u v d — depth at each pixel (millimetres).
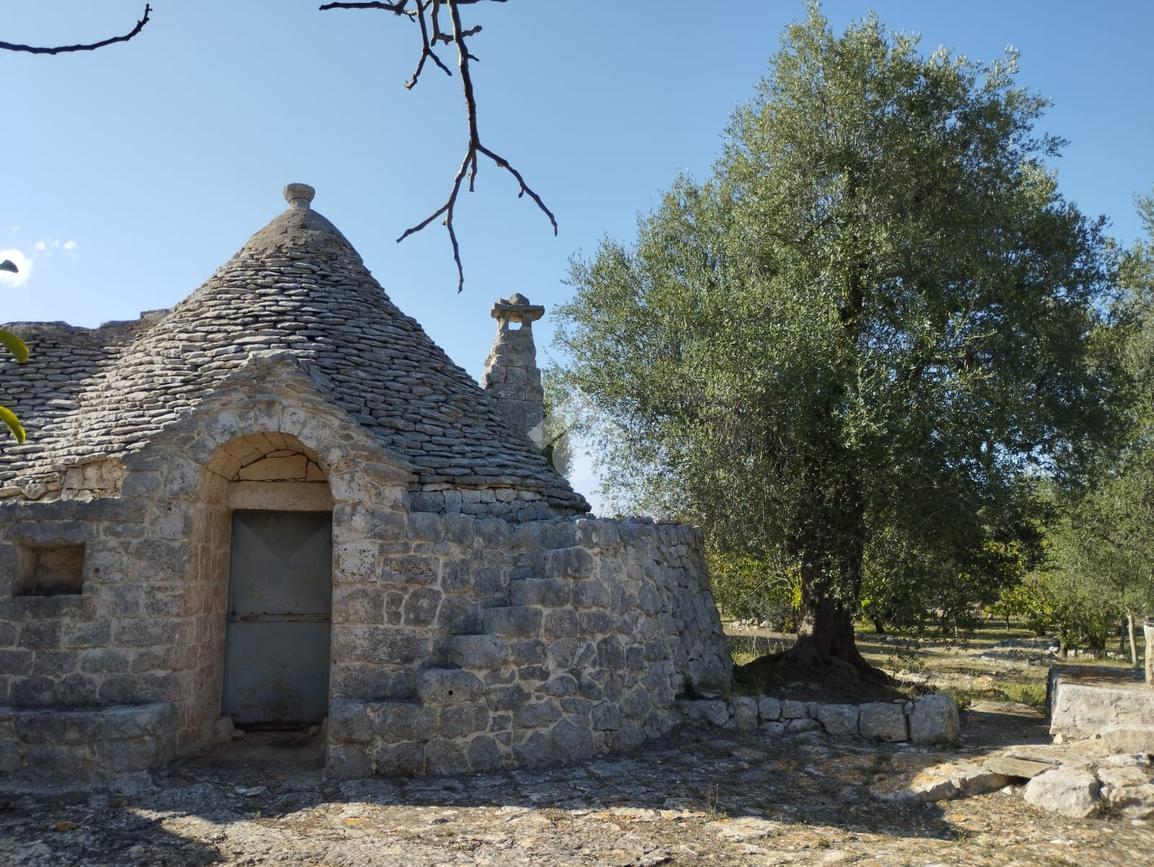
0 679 7898
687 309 13000
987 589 13312
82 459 8906
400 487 8469
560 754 8234
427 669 8102
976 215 12008
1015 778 7633
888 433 10680
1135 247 18469
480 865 5641
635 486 13406
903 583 11453
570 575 8672
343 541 8242
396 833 6258
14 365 11234
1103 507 18297
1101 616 23609
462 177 3246
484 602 8602
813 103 12680
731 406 11516
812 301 11641
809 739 9148
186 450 8359
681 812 6785
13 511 8164
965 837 6320
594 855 5836
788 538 11859
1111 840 6262
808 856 5867
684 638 10461
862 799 7230
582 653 8578
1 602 8023
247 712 9664
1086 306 13430
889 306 12234
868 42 12414
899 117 12359
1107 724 8703
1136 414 17125
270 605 9859
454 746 7895
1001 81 12930
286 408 8414
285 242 11703
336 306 10984
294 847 5953
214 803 6957
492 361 14781
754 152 13539
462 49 2998
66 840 6078
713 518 11742
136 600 8086
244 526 9922
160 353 10219
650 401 13445
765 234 12883
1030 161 13961
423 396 10461
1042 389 12773
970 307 11867
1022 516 12812
